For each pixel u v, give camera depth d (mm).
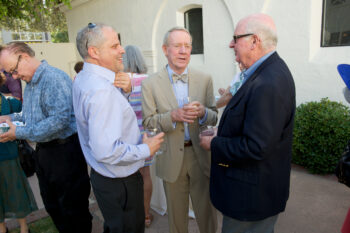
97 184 1663
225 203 1555
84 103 1429
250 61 1456
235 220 1564
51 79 1983
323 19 3732
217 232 2570
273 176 1440
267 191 1446
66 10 9273
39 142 2178
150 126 1979
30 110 2078
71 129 2197
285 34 4020
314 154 3486
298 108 3787
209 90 2129
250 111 1332
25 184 2605
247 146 1328
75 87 1559
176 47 1887
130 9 6621
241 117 1415
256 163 1418
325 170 3471
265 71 1365
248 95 1372
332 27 3697
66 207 2285
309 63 3848
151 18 6145
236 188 1486
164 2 5781
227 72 4910
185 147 2047
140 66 2619
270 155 1404
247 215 1472
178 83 2029
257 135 1294
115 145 1395
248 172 1443
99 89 1396
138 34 6605
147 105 2008
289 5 3875
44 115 2064
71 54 10078
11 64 1953
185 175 2100
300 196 3100
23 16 6398
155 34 6223
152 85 1999
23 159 2541
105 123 1379
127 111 1560
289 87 1354
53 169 2186
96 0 7703
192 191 2145
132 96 2479
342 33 3637
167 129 1913
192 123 1996
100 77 1507
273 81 1298
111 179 1626
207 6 4984
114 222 1673
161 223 2793
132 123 1616
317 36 3791
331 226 2580
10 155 2438
